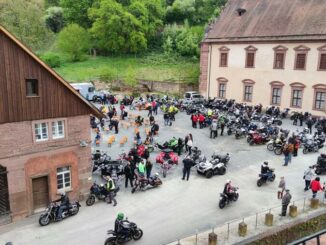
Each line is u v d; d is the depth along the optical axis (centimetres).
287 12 4594
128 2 7856
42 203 1919
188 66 6719
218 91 5219
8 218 1791
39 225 1773
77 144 1970
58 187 1961
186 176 2411
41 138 1848
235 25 5028
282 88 4478
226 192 1975
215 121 3544
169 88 5900
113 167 2328
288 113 4422
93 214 1886
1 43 1634
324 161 2456
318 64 4094
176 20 8475
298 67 4294
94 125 3512
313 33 4106
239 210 1948
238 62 4891
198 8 8469
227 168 2575
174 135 3434
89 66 6869
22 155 1784
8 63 1669
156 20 7756
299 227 1805
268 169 2281
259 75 4684
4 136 1711
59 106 1862
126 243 1614
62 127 1909
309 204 2008
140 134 3441
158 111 4569
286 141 2980
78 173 2009
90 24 8219
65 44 7075
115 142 3167
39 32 7769
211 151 2966
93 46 7631
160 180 2231
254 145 3145
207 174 2375
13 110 1716
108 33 7281
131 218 1848
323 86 4081
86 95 5009
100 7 7431
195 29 7481
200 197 2105
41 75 1775
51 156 1884
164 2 8600
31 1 8138
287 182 2325
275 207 1981
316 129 3700
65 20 8538
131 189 2203
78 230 1731
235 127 3469
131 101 4916
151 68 6762
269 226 1761
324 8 4281
